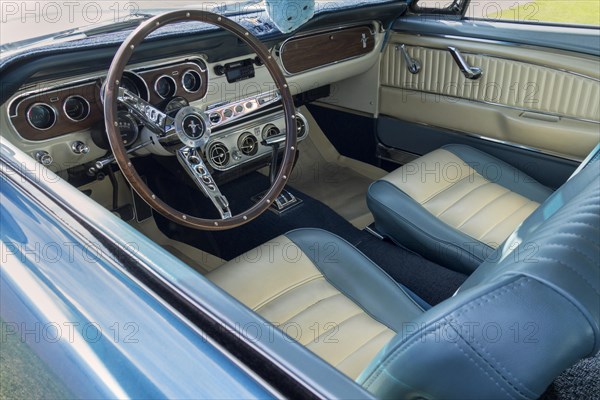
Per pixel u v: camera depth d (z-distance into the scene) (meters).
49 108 1.41
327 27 1.98
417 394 0.68
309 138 2.63
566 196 0.94
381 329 1.17
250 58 1.82
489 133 2.04
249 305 1.23
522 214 1.59
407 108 2.26
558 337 0.59
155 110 1.31
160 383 0.65
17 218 0.94
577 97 1.79
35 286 0.85
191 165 1.38
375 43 2.21
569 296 0.60
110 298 0.74
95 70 1.44
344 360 1.07
